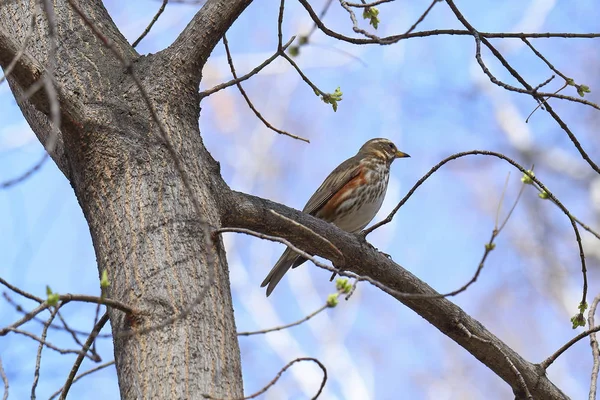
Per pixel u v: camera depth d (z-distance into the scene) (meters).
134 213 8.62
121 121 9.20
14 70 8.46
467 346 11.62
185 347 7.77
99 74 9.63
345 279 7.83
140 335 7.90
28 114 10.52
